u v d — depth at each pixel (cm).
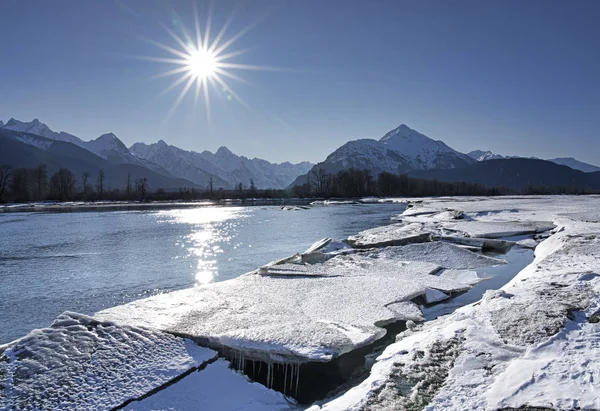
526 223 3519
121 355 959
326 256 2334
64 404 790
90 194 12562
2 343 1257
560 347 830
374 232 3228
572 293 1162
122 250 2875
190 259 2533
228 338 1033
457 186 15650
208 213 6606
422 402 721
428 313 1400
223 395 871
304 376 998
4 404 783
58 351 954
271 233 3744
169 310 1298
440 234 3022
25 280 2023
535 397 666
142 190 13100
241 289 1585
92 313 1529
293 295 1494
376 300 1435
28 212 7181
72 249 2933
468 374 787
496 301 1153
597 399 634
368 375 988
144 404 809
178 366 934
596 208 5019
